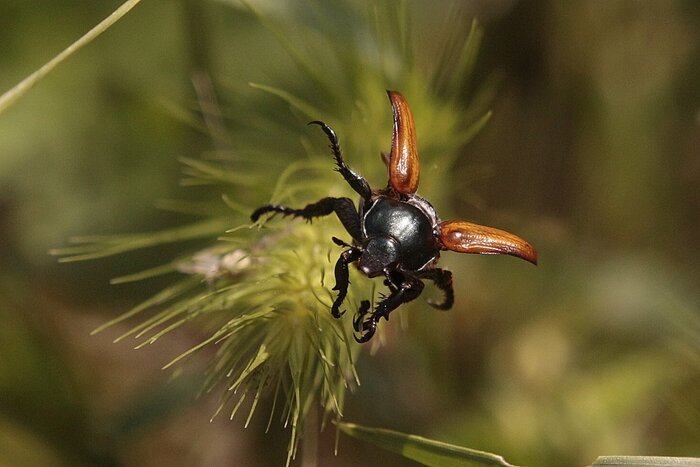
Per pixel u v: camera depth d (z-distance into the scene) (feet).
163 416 0.80
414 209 0.68
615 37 0.89
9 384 0.79
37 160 0.88
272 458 0.85
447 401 0.83
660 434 0.83
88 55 0.89
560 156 0.89
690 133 0.89
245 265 0.69
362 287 0.69
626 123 0.89
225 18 0.90
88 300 0.85
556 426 0.82
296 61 0.77
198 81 0.84
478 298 0.84
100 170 0.88
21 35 0.89
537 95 0.89
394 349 0.83
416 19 0.88
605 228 0.88
